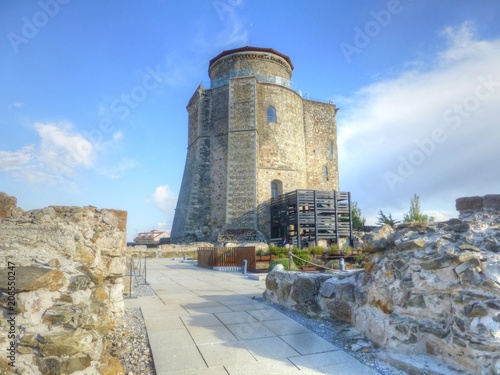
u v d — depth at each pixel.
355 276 6.75
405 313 5.15
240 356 5.16
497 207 5.97
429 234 5.54
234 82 37.78
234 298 9.42
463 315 4.37
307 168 41.91
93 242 6.24
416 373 4.46
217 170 37.31
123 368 4.75
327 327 6.48
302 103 42.91
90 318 4.02
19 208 5.55
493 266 4.46
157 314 7.43
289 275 8.14
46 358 3.34
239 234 33.69
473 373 4.12
